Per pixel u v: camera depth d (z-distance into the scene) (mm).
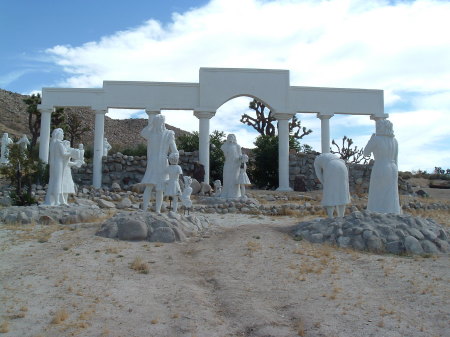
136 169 26188
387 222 10836
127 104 26734
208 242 10703
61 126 42781
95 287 7215
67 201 16016
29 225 11961
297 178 26938
